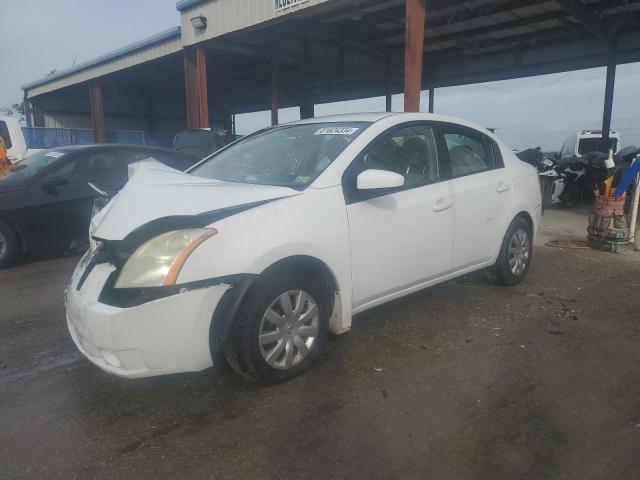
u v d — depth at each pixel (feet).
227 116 101.24
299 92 80.28
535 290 16.03
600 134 52.70
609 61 45.14
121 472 7.38
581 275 18.08
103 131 64.18
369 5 39.17
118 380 10.21
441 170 13.00
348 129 11.90
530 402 9.18
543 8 39.81
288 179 11.09
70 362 11.14
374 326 12.81
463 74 56.85
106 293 8.56
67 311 9.61
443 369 10.47
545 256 21.43
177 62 54.80
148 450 7.89
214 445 7.98
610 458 7.58
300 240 9.46
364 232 10.72
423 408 8.97
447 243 12.80
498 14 41.11
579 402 9.20
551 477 7.16
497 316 13.58
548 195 36.86
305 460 7.57
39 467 7.52
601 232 22.62
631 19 41.86
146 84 77.51
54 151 22.25
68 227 21.01
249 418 8.70
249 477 7.22
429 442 7.98
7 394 9.71
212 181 11.07
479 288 16.05
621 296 15.55
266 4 35.35
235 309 8.76
